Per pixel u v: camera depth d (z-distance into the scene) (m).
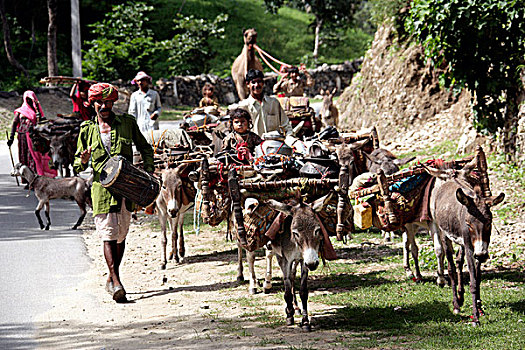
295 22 55.62
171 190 9.95
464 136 16.14
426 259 10.27
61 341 7.09
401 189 8.56
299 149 9.60
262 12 56.44
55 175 17.06
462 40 12.64
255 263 10.77
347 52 50.44
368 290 8.84
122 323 7.78
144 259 11.16
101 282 9.68
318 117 14.89
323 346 6.65
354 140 10.84
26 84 31.66
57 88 32.12
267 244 8.45
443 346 6.48
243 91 14.64
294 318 7.80
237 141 9.20
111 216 8.93
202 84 38.22
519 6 11.63
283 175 8.34
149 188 8.83
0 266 10.24
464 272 9.66
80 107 13.50
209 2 55.00
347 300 8.41
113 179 8.56
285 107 13.72
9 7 44.19
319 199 7.16
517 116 14.01
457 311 7.69
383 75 21.39
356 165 10.50
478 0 11.84
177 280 9.90
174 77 37.34
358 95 23.17
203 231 13.31
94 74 36.41
